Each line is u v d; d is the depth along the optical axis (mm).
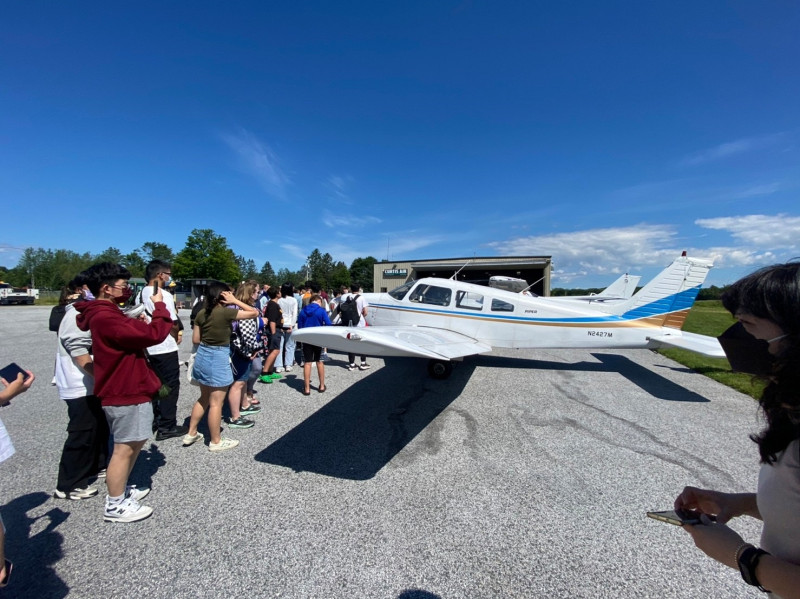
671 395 4949
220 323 2975
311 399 4633
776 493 800
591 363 7105
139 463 2904
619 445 3342
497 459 3033
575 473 2818
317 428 3666
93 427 2436
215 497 2438
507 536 2084
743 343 882
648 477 2771
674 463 3004
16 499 2395
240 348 3570
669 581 1779
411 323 6953
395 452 3141
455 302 6629
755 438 865
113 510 2133
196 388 5176
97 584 1699
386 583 1729
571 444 3348
